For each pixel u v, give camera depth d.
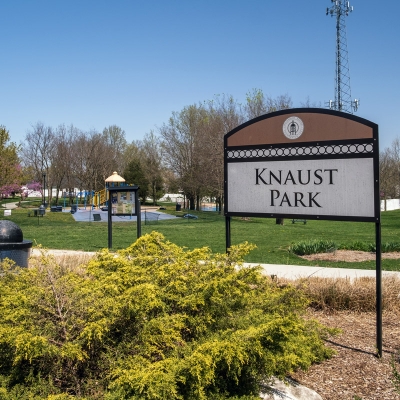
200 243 16.19
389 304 6.37
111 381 3.16
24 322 3.24
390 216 40.56
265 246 15.23
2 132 32.50
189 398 3.01
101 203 48.97
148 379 2.84
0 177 33.31
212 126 33.81
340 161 5.00
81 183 53.91
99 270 4.61
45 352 3.05
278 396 3.47
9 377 3.17
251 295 4.45
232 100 35.59
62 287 3.58
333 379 4.05
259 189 5.46
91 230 22.23
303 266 10.91
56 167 52.62
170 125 42.25
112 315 3.40
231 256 4.68
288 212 5.29
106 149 55.50
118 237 18.81
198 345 3.36
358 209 4.90
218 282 3.86
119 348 3.36
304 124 5.20
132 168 56.44
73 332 3.29
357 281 7.21
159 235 5.20
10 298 3.49
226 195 5.66
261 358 3.33
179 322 3.56
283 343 3.36
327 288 6.46
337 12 39.09
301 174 5.21
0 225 7.39
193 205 47.31
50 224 26.34
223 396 3.21
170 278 4.13
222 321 3.85
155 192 58.09
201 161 36.16
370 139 4.84
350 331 5.48
